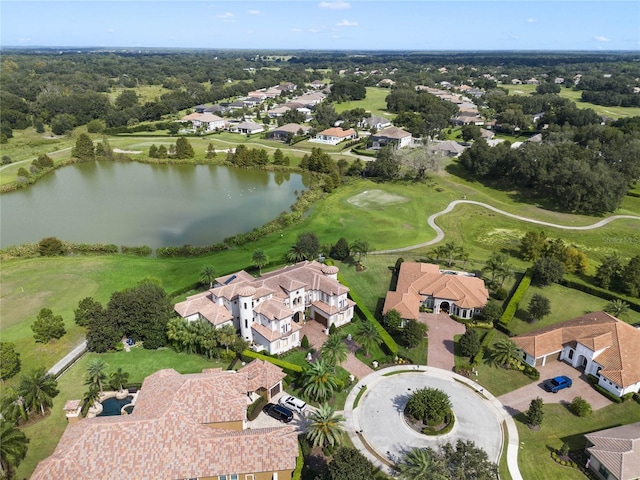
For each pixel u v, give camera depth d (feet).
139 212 482.28
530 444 194.29
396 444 192.95
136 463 163.73
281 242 401.49
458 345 262.26
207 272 310.24
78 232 428.15
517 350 237.45
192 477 164.04
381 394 222.69
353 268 351.25
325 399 213.25
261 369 220.43
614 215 465.06
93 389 212.43
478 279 310.65
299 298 277.03
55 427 203.41
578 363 243.19
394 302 282.77
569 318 290.15
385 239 408.87
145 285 271.28
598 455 177.58
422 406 201.67
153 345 254.88
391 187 553.64
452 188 549.95
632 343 234.99
